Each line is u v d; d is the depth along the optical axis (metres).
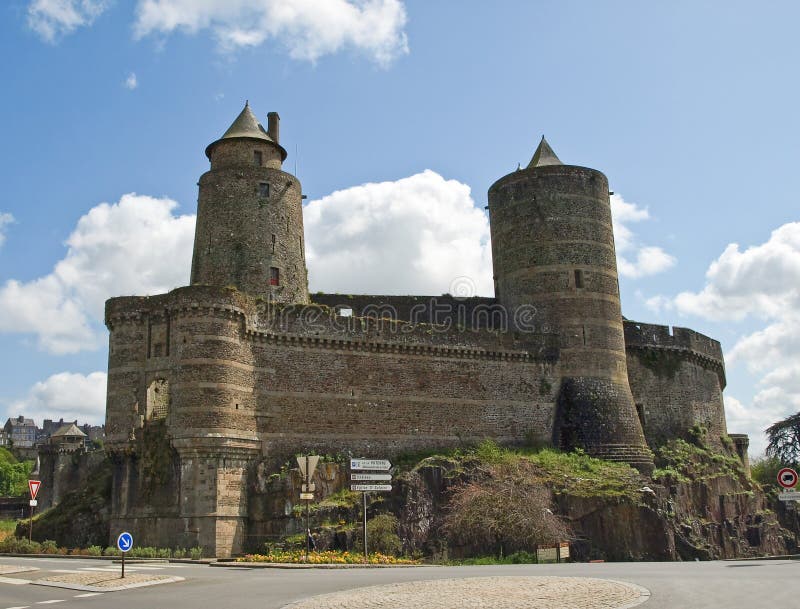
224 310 42.72
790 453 78.44
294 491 42.03
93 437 193.75
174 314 43.12
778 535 62.81
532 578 21.98
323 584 21.91
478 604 16.44
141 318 44.47
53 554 38.97
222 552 40.12
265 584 22.41
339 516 41.66
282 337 45.62
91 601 19.56
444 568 29.59
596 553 43.81
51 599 20.34
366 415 47.44
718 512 57.00
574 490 45.50
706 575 21.41
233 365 42.75
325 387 46.53
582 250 55.59
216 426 41.22
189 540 39.88
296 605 17.16
